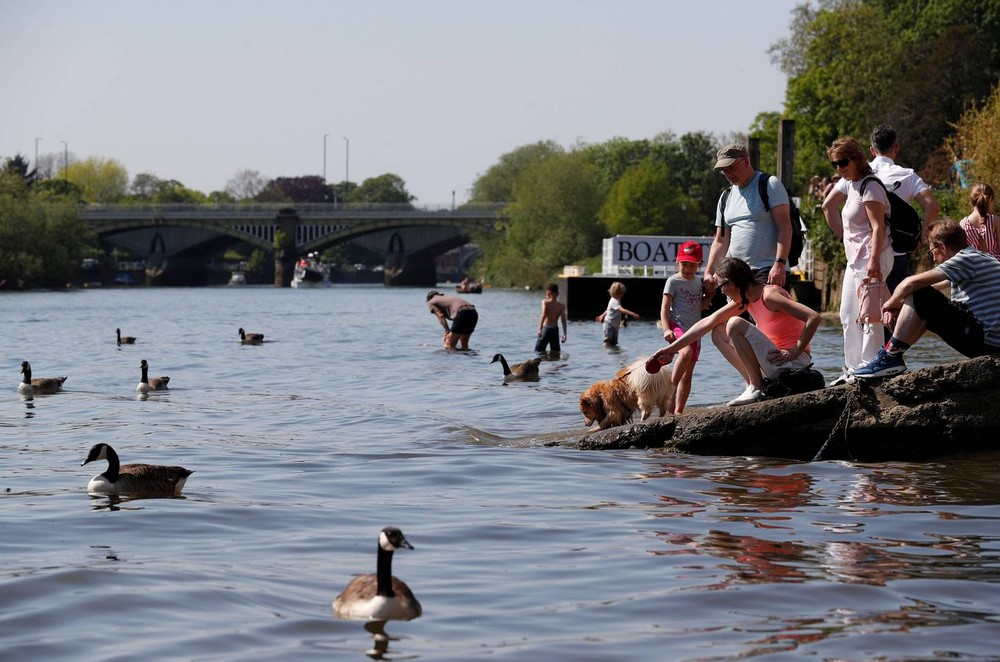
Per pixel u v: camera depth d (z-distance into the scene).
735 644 6.56
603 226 121.12
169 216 166.12
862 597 7.47
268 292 135.38
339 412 18.83
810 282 52.72
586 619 7.07
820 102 94.06
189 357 33.12
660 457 13.50
